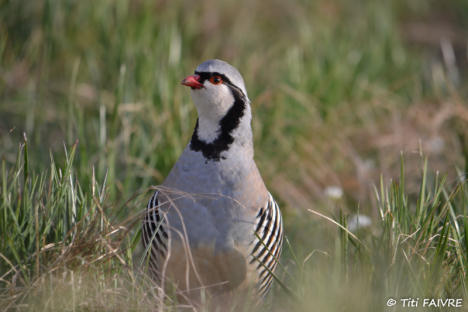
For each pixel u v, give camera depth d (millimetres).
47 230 7410
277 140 12648
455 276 7703
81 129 9711
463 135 12117
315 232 10281
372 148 13273
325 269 7758
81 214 7566
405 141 13023
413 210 10602
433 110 13750
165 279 7652
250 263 7531
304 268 7973
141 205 9539
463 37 20391
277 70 14836
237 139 7461
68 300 6801
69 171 7816
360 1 19938
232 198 7348
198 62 15016
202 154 7438
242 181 7395
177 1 16516
